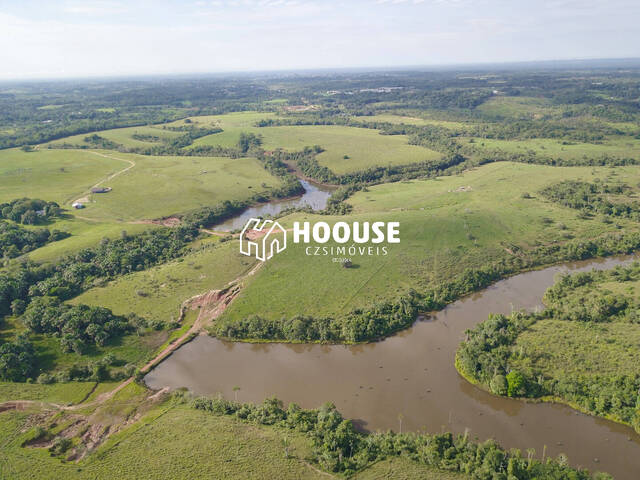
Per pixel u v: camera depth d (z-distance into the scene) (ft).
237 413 218.18
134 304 325.42
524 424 211.82
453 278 349.20
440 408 224.94
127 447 197.98
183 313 316.40
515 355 249.34
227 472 181.47
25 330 285.64
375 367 259.19
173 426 211.20
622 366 229.45
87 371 255.91
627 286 309.22
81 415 223.10
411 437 199.52
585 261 388.57
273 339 288.51
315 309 311.88
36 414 221.66
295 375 254.88
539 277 361.51
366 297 323.57
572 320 279.28
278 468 183.52
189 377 256.32
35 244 428.56
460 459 184.55
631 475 182.60
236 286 340.80
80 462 190.39
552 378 230.89
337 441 193.98
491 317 291.17
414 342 281.74
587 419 212.43
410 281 343.87
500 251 390.83
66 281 351.05
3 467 186.50
